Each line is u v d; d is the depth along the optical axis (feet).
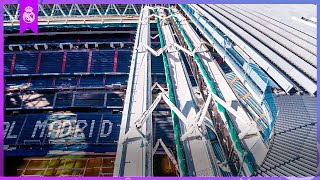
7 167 108.47
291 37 74.49
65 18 156.15
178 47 87.40
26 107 141.38
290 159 43.68
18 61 164.45
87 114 138.72
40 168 107.96
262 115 58.70
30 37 169.78
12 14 162.09
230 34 84.58
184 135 53.52
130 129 51.93
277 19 89.35
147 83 68.49
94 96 147.84
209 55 84.07
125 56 168.76
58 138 124.77
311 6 91.40
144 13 143.13
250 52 71.92
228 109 55.93
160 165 94.73
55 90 151.94
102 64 164.86
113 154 115.65
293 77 59.52
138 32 107.96
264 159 45.50
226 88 68.33
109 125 132.26
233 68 67.41
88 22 157.17
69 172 106.42
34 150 117.70
